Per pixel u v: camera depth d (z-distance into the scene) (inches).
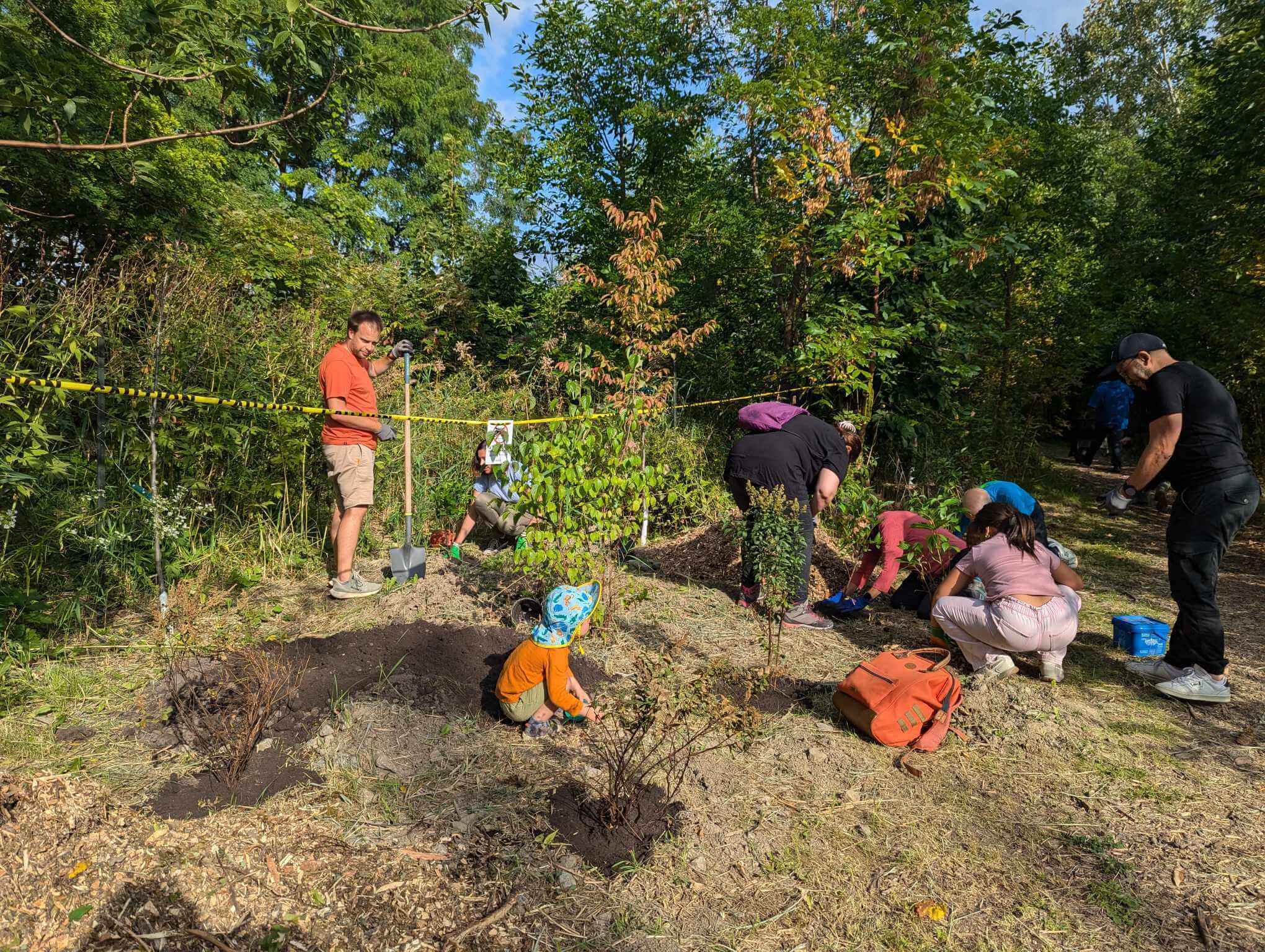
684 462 293.0
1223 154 315.3
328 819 108.4
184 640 157.6
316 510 248.2
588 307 431.5
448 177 541.3
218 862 93.6
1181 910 98.2
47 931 83.0
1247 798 123.5
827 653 180.5
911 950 91.0
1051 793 124.9
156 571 191.0
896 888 101.6
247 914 87.4
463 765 124.6
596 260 435.2
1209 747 140.1
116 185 229.9
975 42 293.1
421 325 421.4
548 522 179.9
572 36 419.8
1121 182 508.4
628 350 273.9
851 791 123.6
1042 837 113.3
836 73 338.3
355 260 416.5
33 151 194.5
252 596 201.0
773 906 97.7
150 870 90.6
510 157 463.5
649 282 267.3
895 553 204.2
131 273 203.6
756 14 375.6
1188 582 157.8
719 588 224.1
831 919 95.6
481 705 143.6
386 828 107.6
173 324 206.4
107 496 195.8
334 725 132.6
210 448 213.8
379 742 128.7
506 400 349.1
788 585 168.7
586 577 183.2
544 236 468.4
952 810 119.6
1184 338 354.9
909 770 129.6
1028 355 389.1
